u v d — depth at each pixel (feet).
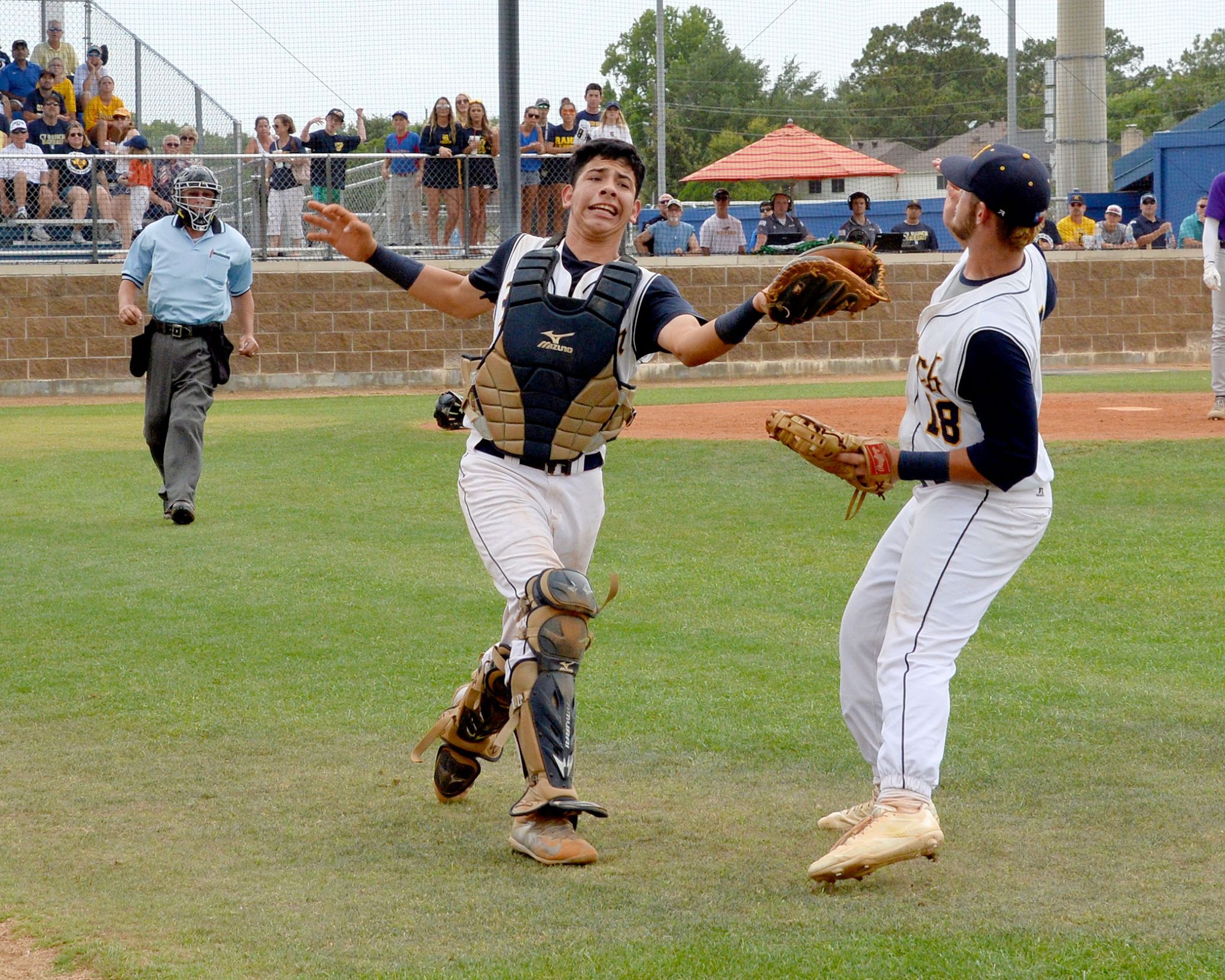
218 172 216.13
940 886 34.99
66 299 200.54
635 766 44.96
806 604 67.72
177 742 47.55
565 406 38.70
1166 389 176.35
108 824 39.83
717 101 651.25
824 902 34.06
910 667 36.24
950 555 36.14
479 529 39.29
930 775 35.32
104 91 218.79
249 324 93.20
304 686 54.34
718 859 37.11
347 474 111.24
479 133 208.64
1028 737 47.32
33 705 51.70
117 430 146.72
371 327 212.02
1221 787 42.19
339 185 211.00
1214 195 123.03
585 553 41.01
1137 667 56.08
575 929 32.37
